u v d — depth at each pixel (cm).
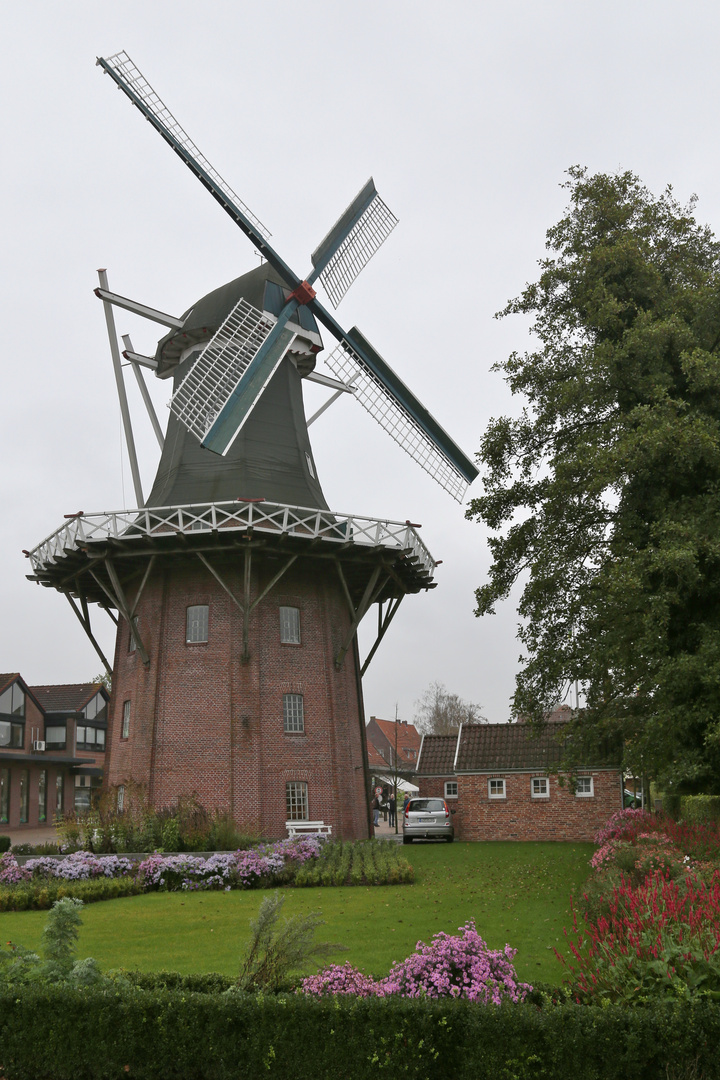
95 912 1605
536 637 2267
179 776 2767
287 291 3106
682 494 2083
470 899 1641
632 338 2053
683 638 2062
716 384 2003
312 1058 694
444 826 3244
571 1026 644
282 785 2800
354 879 1988
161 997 746
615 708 2195
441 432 3259
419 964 779
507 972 799
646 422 1959
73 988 782
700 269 2253
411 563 3056
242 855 2092
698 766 1845
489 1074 648
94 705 6022
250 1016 718
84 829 2450
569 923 1329
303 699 2917
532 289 2380
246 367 2884
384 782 6262
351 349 3105
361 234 3334
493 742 3562
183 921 1477
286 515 2692
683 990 672
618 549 2080
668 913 824
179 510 2675
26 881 1869
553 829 3353
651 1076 624
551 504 2150
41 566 2934
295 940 836
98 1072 735
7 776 4781
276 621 2923
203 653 2853
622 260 2167
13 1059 757
